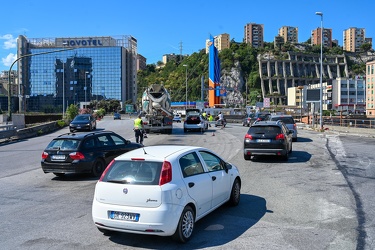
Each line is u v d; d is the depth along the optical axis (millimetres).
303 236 5922
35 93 140125
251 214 7234
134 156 6008
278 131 14258
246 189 9547
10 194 9438
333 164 13570
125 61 145000
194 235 6055
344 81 143375
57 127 39594
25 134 29609
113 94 140625
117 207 5590
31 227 6613
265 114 43750
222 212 7391
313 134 29812
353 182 10281
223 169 7379
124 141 13328
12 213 7578
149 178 5602
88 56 140500
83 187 10250
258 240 5758
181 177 5832
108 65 140500
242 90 192250
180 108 113562
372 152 17125
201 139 25625
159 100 30953
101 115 81375
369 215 7059
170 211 5441
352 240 5703
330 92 40094
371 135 27797
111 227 5633
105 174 5949
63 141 11633
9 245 5699
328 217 6977
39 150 20141
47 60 140125
